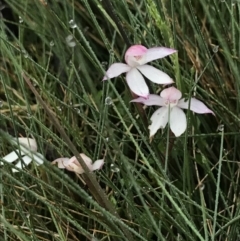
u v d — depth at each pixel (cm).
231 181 18
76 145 20
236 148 19
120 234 15
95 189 14
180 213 14
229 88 21
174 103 15
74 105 21
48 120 22
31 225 17
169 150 16
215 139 20
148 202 18
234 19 19
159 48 15
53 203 17
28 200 17
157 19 16
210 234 17
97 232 18
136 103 16
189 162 18
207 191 19
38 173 19
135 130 21
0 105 17
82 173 14
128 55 15
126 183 17
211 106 19
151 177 19
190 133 19
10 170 16
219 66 22
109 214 13
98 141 19
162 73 15
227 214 18
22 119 22
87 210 15
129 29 21
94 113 19
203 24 22
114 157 19
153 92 17
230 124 19
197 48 21
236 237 16
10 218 18
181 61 22
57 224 17
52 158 20
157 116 15
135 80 15
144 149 20
